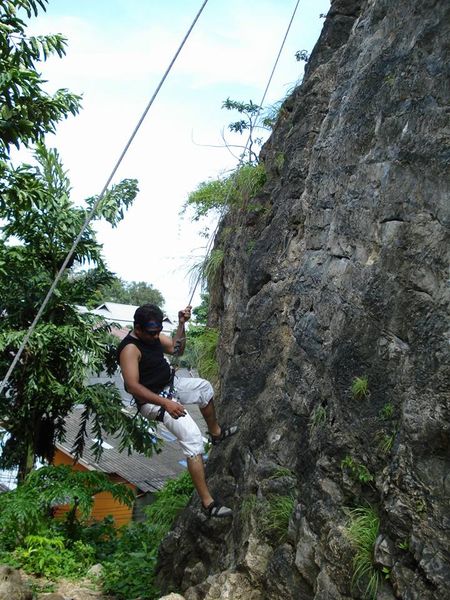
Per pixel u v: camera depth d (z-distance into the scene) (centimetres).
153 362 537
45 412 1158
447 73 448
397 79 507
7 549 852
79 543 862
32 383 1078
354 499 457
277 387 636
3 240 1130
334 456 479
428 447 392
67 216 1131
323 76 784
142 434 1165
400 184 470
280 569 496
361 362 475
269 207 845
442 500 377
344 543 437
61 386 1102
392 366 451
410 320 438
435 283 424
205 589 572
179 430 538
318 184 641
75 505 939
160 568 713
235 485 634
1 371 1124
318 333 564
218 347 894
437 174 435
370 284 478
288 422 583
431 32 477
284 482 549
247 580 532
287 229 732
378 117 530
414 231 447
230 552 587
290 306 670
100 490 932
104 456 2025
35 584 757
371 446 449
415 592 378
